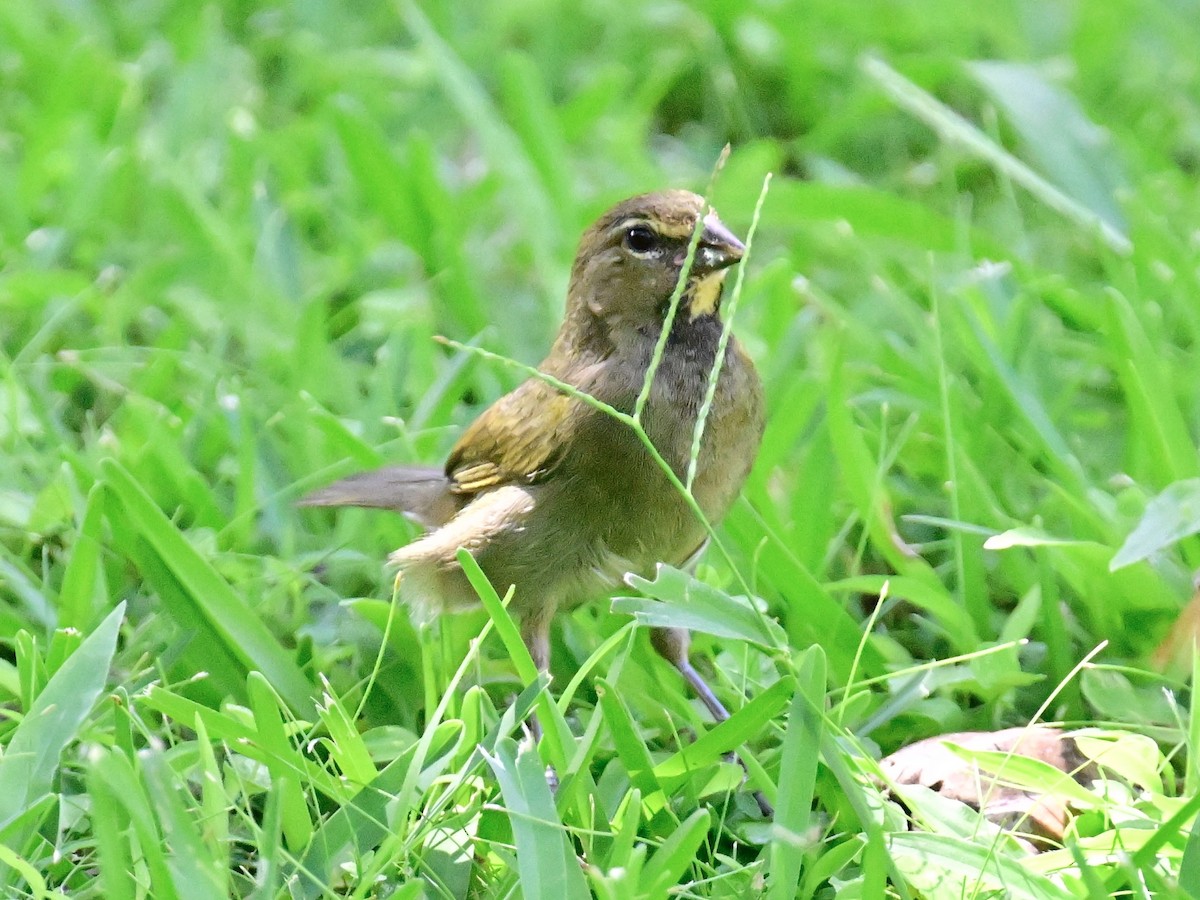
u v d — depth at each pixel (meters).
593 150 14.88
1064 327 12.12
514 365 7.19
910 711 8.23
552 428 8.43
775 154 14.40
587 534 8.50
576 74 16.25
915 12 16.33
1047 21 16.16
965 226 11.97
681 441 8.40
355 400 11.31
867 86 15.21
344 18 17.11
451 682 7.80
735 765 7.35
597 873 6.18
